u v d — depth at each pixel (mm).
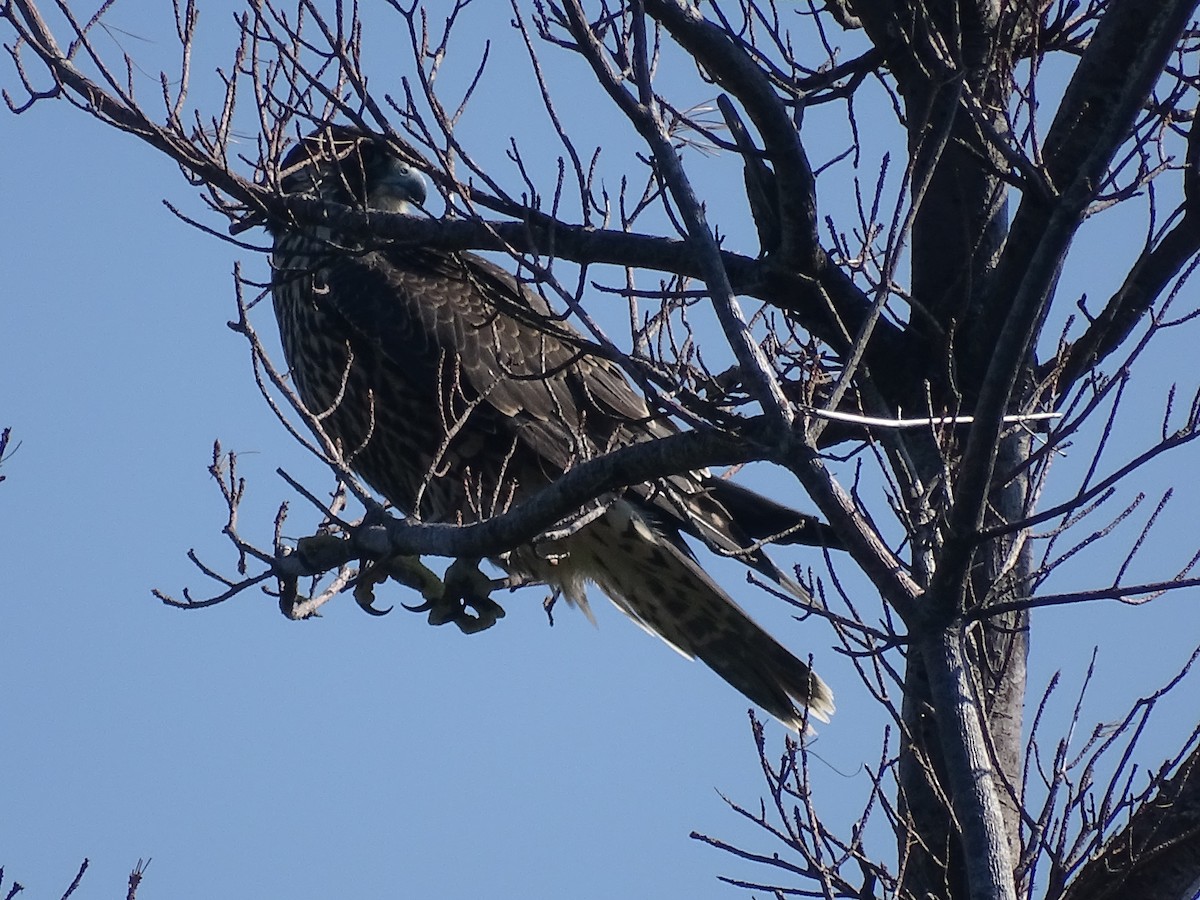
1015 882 8141
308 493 9922
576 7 8039
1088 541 8875
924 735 10133
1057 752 8766
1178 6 6574
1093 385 8805
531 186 9500
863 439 10570
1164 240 10250
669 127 10328
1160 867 9125
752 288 10586
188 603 10242
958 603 7465
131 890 8250
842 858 9047
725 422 8141
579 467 8844
